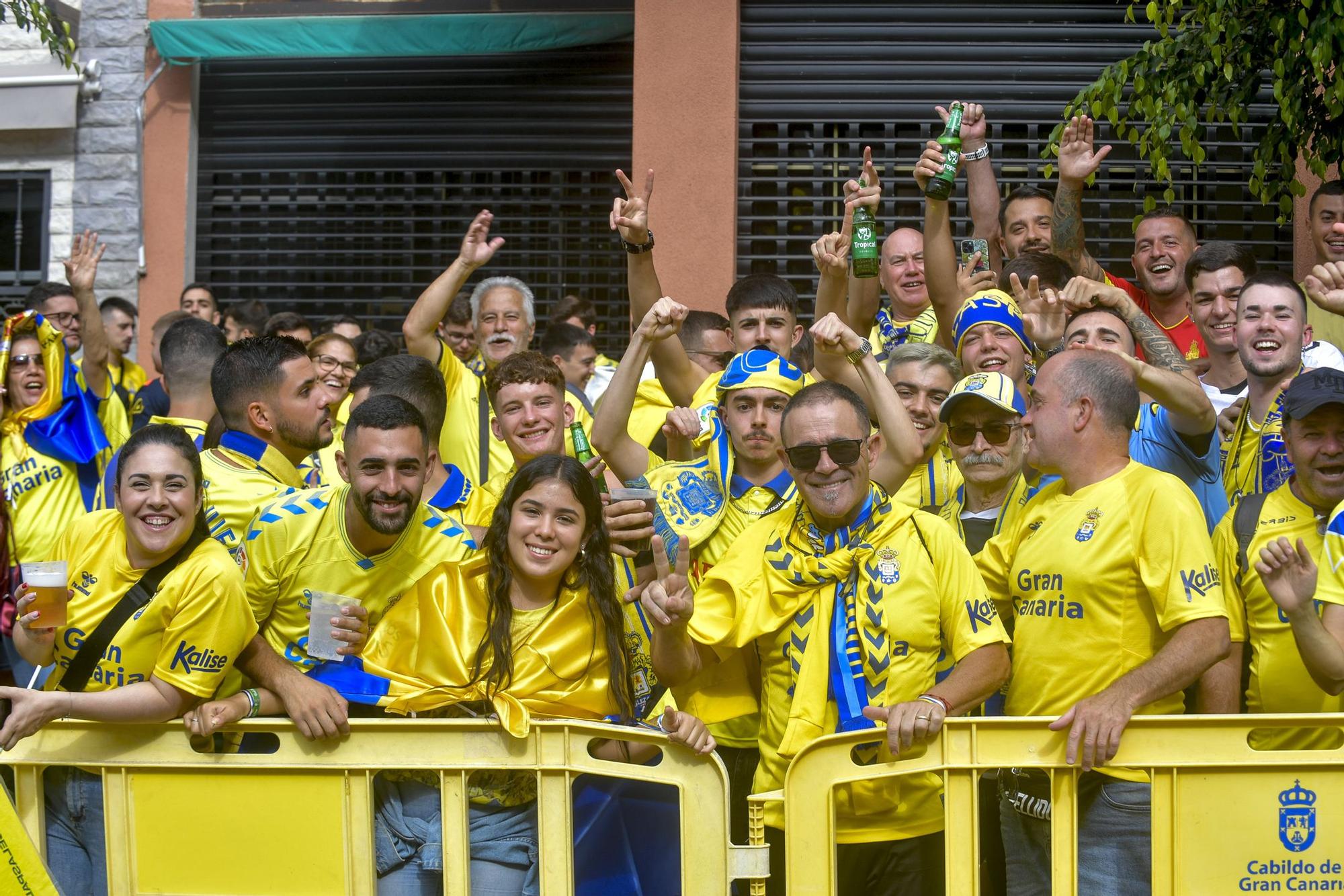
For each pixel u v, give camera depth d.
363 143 9.00
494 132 8.89
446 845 3.31
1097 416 3.49
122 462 3.46
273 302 9.11
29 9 8.50
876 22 8.30
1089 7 8.23
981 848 3.98
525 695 3.42
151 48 9.11
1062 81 8.23
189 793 3.40
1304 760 3.16
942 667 3.54
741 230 8.33
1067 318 4.90
